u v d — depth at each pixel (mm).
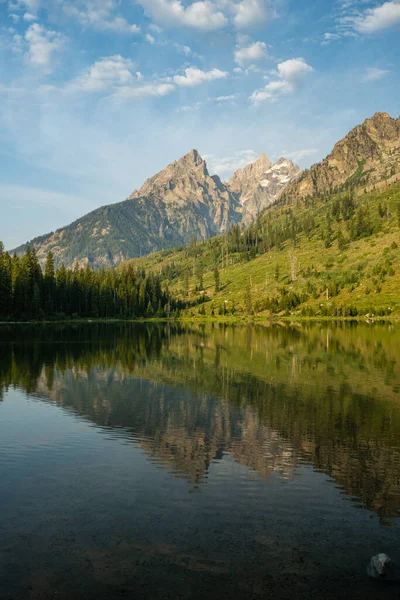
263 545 13203
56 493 16781
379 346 74312
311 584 11359
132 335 100812
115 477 18453
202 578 11523
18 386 38719
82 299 176750
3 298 144750
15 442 23234
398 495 16969
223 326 148625
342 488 17578
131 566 12031
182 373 46219
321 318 173375
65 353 62688
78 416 28609
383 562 11734
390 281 196250
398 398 34250
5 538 13422
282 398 34344
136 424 26891
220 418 28328
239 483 17938
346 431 25562
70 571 11750
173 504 15883
